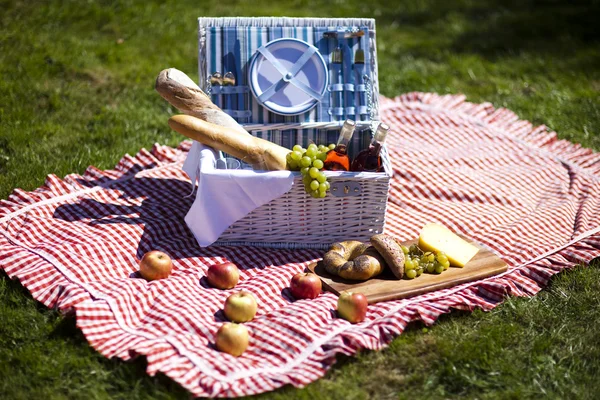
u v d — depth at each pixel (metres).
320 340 3.04
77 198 4.22
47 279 3.36
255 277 3.58
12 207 4.05
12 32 6.56
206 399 2.74
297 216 3.80
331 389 2.86
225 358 2.92
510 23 8.33
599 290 3.66
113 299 3.17
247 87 4.27
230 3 8.30
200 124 3.75
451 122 5.69
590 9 8.67
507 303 3.50
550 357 3.12
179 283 3.40
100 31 7.06
